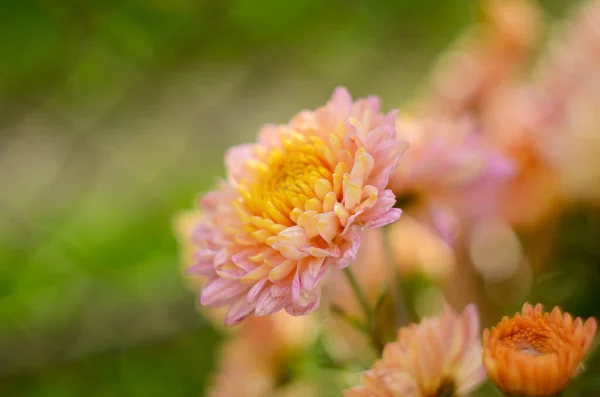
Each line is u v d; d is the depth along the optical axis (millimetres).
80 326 710
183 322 690
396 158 292
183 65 1059
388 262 345
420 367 295
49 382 698
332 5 1067
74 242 826
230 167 321
